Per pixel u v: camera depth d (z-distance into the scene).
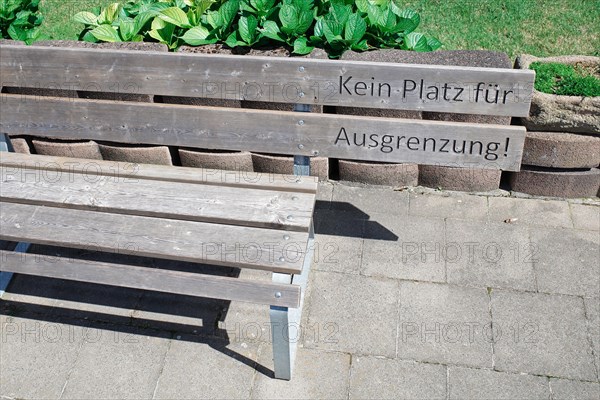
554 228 3.64
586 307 3.29
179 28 3.97
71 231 2.94
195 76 3.22
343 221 3.75
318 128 3.20
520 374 3.04
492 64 3.47
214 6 4.07
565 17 4.77
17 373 3.16
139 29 3.89
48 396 3.07
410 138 3.15
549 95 3.41
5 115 3.48
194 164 3.93
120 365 3.17
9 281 3.54
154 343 3.25
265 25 3.70
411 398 2.99
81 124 3.43
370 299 3.37
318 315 3.32
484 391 3.00
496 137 3.07
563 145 3.54
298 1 3.76
